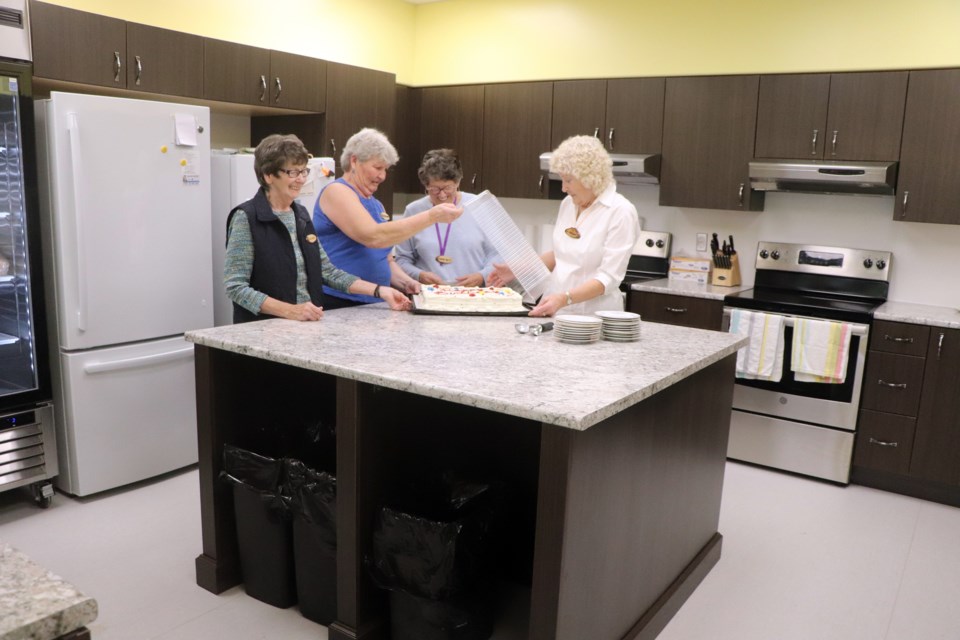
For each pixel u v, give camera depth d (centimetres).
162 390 344
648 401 214
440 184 330
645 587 233
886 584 276
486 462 261
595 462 188
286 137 263
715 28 422
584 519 187
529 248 298
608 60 462
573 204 304
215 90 380
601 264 288
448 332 250
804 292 425
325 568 229
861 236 414
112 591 251
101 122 305
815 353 367
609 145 455
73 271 307
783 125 402
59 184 299
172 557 276
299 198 391
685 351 239
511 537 262
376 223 295
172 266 339
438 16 530
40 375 312
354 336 239
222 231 375
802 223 429
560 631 184
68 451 321
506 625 239
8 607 79
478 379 193
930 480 355
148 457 343
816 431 376
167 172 331
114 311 321
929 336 346
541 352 228
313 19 468
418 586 205
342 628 219
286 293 272
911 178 372
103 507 319
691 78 425
